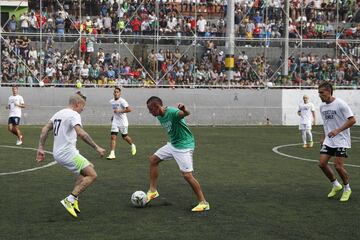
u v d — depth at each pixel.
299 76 30.31
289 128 27.38
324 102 10.80
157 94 28.30
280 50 31.27
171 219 9.05
